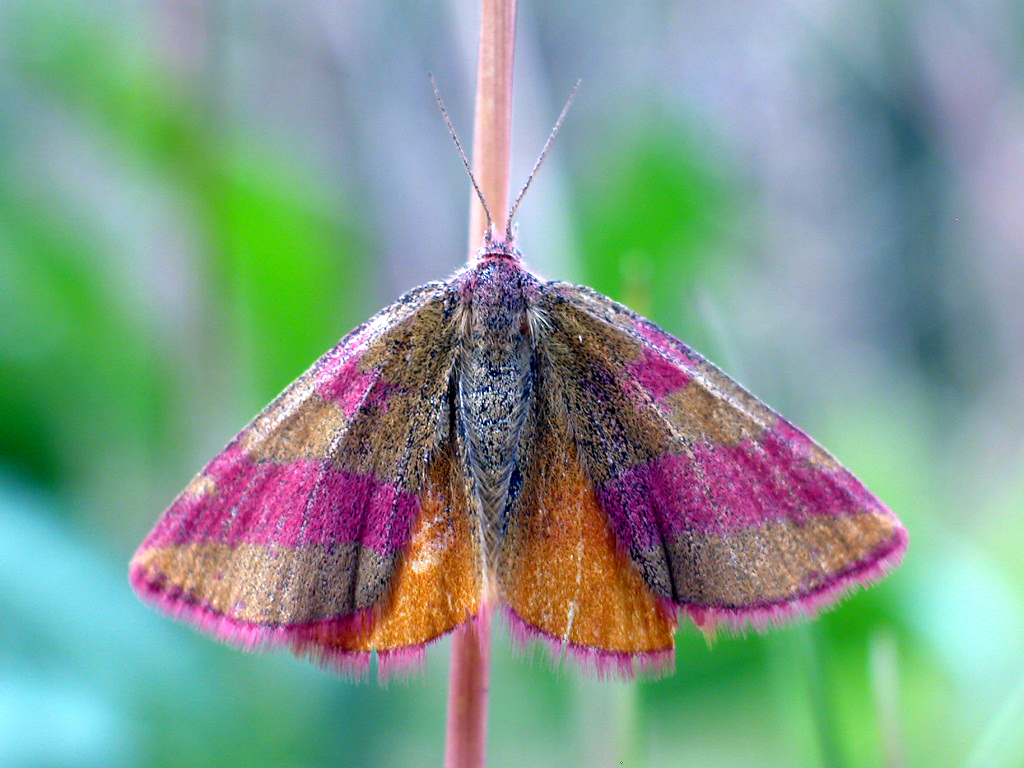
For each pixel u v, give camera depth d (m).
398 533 0.07
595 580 0.07
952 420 0.13
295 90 0.12
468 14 0.10
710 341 0.09
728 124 0.14
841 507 0.07
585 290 0.08
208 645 0.08
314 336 0.09
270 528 0.07
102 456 0.09
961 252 0.14
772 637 0.08
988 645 0.08
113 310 0.09
